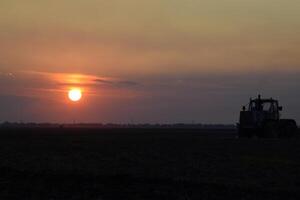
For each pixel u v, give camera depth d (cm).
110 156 4881
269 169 3934
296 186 3181
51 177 3381
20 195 2878
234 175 3612
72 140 7819
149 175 3538
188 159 4631
